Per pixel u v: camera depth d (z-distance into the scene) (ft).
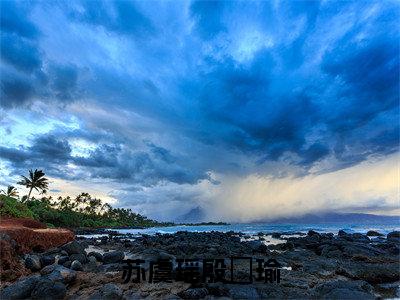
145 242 108.17
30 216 127.34
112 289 32.71
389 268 46.34
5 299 31.32
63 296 32.12
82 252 61.31
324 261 53.01
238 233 172.24
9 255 45.57
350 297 31.40
